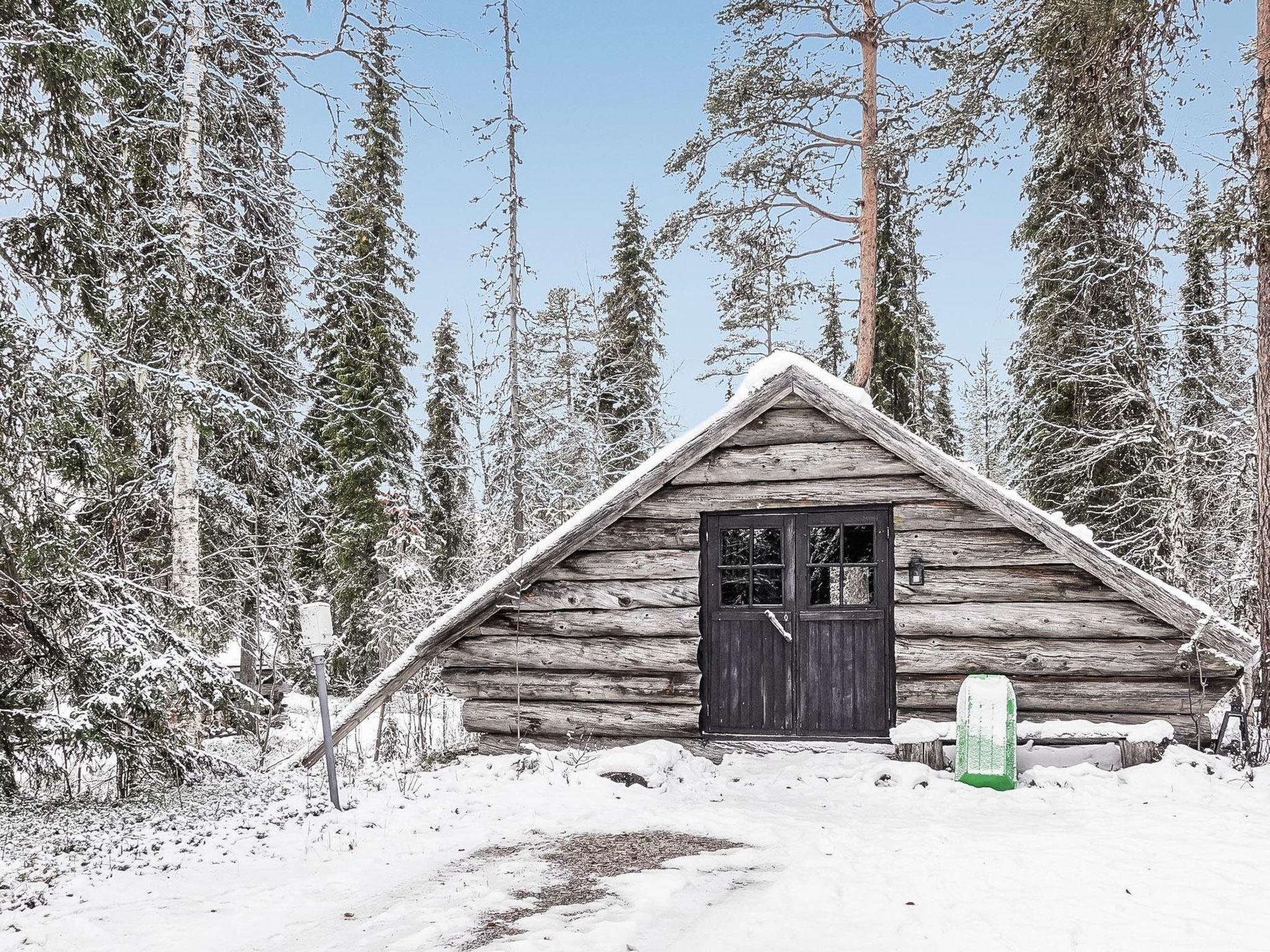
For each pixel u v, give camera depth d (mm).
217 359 12148
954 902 5234
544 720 10367
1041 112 15477
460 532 28328
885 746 9359
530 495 23578
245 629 14359
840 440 9891
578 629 10359
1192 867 5668
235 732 14703
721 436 10062
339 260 13695
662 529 10281
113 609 9375
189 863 6816
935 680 9398
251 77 13953
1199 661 8656
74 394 8953
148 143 10633
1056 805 7602
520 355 23578
